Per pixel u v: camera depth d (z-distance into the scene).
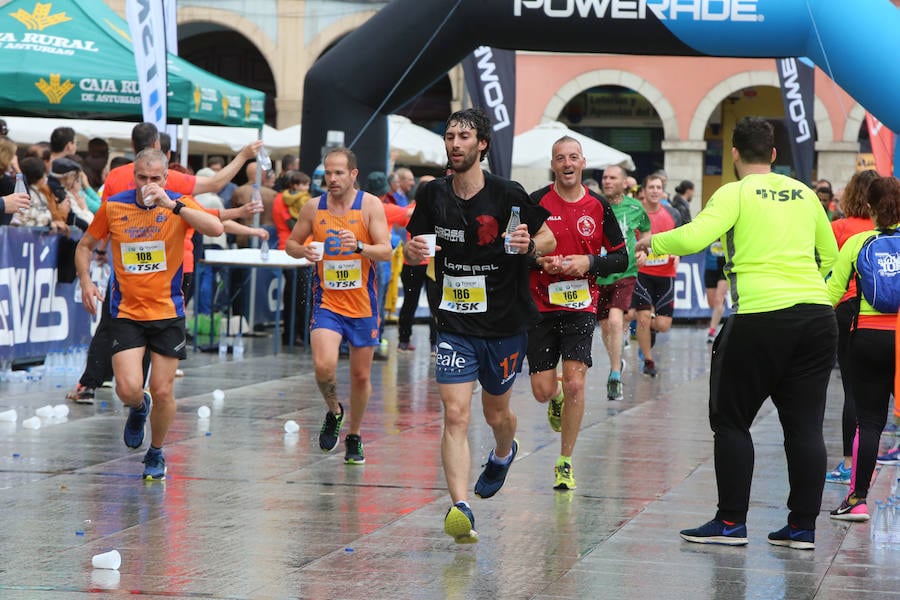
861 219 11.55
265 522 9.53
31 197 17.48
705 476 11.77
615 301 17.05
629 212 17.17
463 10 19.50
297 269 22.80
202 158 45.78
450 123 8.86
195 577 7.93
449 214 8.91
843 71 18.67
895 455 12.88
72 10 20.70
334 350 11.88
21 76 19.58
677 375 20.98
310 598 7.52
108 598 7.44
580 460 12.57
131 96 19.73
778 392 9.12
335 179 11.76
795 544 9.02
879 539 9.39
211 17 46.75
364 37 20.25
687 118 46.59
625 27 19.05
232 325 25.06
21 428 13.67
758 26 18.84
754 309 8.84
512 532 9.37
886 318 10.25
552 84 47.19
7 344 16.81
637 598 7.65
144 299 10.81
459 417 8.95
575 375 10.91
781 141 48.78
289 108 46.78
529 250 8.99
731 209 8.88
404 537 9.14
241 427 14.20
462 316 8.98
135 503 10.12
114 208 10.71
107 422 14.20
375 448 13.00
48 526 9.27
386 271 22.97
